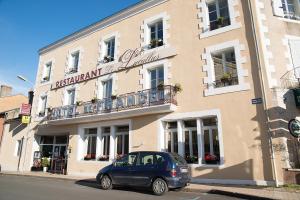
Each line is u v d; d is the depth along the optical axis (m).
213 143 10.83
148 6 14.52
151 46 13.82
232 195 7.91
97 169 14.00
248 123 9.93
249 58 10.52
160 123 12.20
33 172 17.31
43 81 19.97
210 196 7.92
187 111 11.55
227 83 10.92
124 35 15.29
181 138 11.59
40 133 18.48
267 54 10.29
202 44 11.95
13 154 20.09
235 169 9.80
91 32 17.48
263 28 10.64
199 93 11.45
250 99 10.10
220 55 11.60
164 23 13.53
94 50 16.84
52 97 18.62
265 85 9.90
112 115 13.48
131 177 8.90
